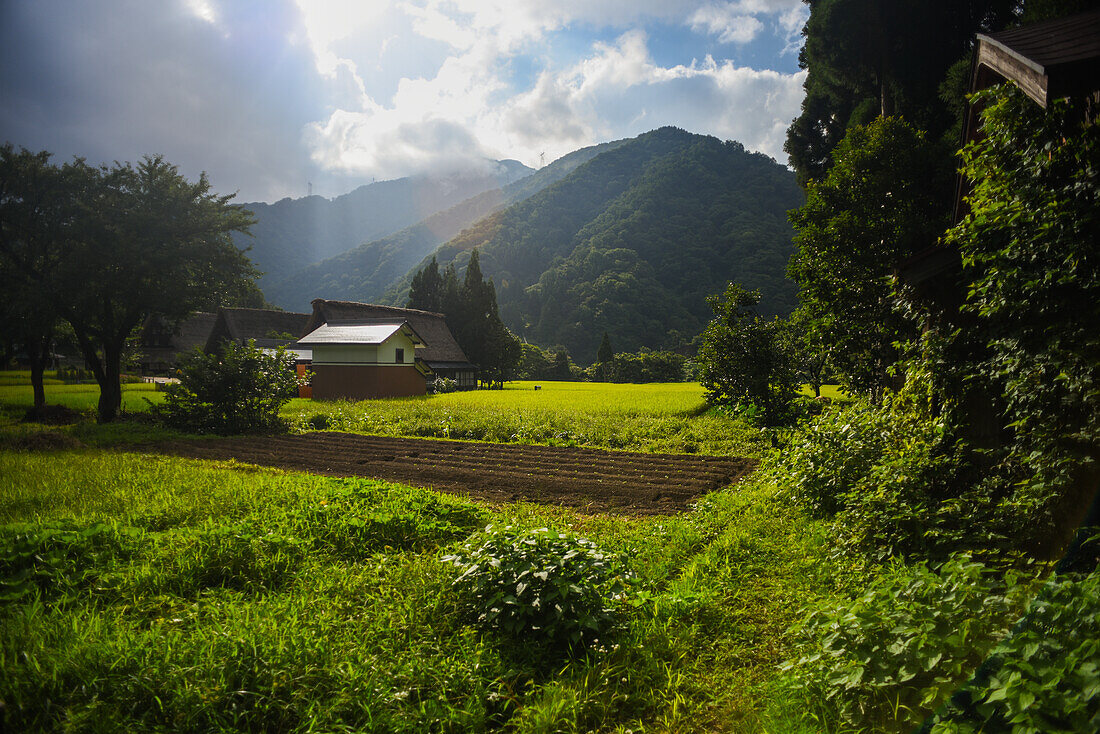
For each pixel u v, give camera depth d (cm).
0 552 538
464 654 419
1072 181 558
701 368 2027
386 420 2225
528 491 1072
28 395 3145
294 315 5622
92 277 2117
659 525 788
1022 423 547
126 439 1727
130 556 585
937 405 751
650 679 410
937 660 294
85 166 2198
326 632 439
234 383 1977
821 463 777
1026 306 552
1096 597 276
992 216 604
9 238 2106
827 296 1527
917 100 2073
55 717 332
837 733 315
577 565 492
